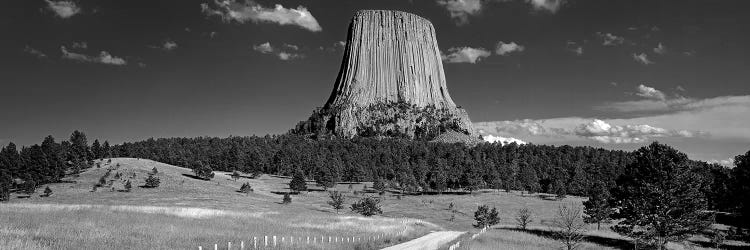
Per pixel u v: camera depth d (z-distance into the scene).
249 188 124.50
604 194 76.88
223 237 34.28
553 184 140.25
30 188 106.50
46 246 24.16
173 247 27.58
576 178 151.50
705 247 54.06
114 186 117.25
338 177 170.75
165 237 31.56
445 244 40.09
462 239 45.81
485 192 148.00
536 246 42.56
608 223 84.00
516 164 195.50
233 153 199.50
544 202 123.31
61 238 27.36
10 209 45.75
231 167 193.50
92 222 37.28
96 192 109.00
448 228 79.50
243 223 48.00
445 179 150.50
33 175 118.25
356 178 172.50
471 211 110.00
